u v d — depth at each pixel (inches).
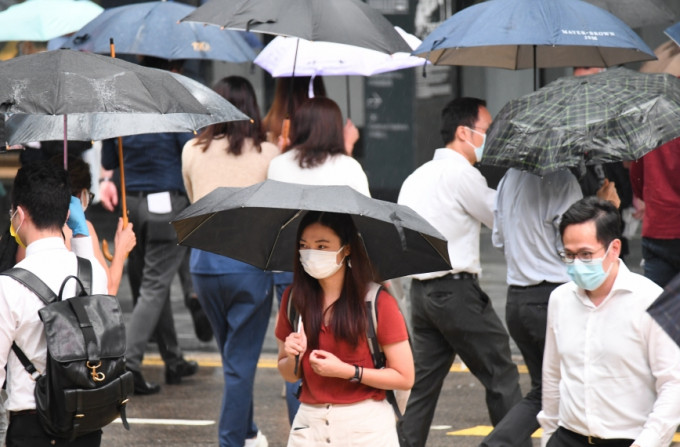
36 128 480.7
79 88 431.5
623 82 529.7
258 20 615.8
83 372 402.6
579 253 420.8
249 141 643.5
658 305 315.9
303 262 417.4
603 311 426.6
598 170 644.1
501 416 606.9
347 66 763.4
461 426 759.7
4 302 406.3
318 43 768.9
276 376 917.8
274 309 1186.6
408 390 429.1
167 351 885.2
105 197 895.1
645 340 417.1
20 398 412.5
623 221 856.9
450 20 601.9
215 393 858.8
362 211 390.3
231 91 644.1
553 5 581.6
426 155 1417.3
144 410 804.6
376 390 423.5
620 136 499.8
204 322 983.0
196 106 457.1
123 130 476.4
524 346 580.4
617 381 422.6
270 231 444.5
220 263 631.8
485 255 1422.2
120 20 805.2
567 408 435.2
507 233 575.8
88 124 480.7
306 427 423.8
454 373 925.2
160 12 816.3
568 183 560.7
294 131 617.3
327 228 414.3
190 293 992.9
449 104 620.4
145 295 843.4
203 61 1469.0
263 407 813.9
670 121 502.0
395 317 421.1
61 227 430.6
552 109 521.3
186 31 805.2
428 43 596.1
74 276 416.5
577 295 435.8
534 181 564.4
